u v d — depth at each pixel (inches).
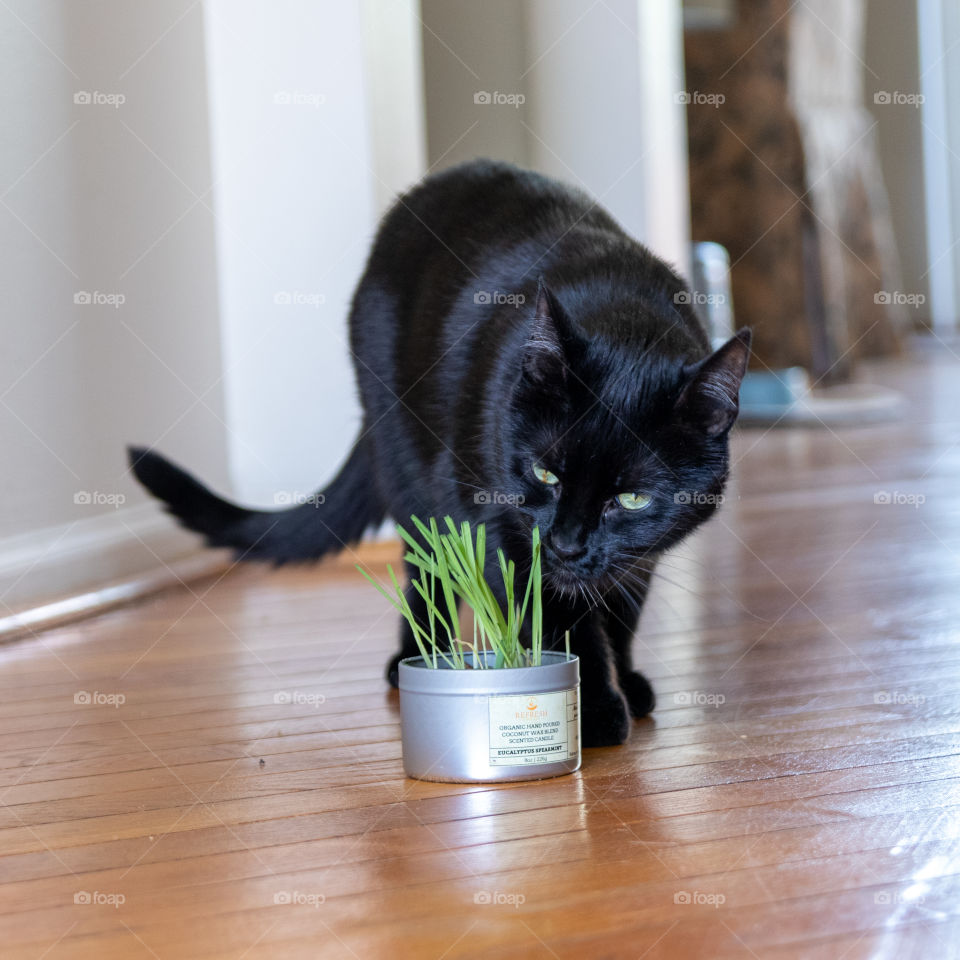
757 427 205.3
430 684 48.8
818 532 114.8
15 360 86.1
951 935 33.4
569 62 163.9
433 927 34.9
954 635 73.5
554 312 52.5
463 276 62.9
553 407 54.2
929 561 98.8
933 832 41.0
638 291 59.0
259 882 38.7
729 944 33.2
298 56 115.0
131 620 88.8
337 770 51.1
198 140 113.7
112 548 96.0
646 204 154.4
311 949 33.7
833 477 149.8
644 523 56.4
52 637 83.4
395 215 72.7
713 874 38.0
